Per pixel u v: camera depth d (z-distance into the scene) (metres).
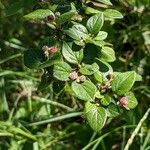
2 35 0.39
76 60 0.21
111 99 0.21
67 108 0.35
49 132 0.35
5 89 0.36
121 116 0.33
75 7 0.23
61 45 0.22
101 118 0.20
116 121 0.34
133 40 0.38
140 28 0.37
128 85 0.21
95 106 0.20
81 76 0.20
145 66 0.37
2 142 0.34
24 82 0.36
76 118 0.36
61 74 0.21
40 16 0.21
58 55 0.20
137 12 0.35
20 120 0.35
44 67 0.21
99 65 0.21
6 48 0.38
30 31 0.40
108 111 0.21
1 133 0.32
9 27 0.39
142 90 0.35
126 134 0.34
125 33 0.37
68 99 0.35
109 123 0.34
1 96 0.36
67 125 0.36
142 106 0.34
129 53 0.38
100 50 0.22
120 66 0.35
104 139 0.34
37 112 0.36
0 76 0.36
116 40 0.36
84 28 0.22
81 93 0.20
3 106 0.35
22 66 0.38
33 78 0.36
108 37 0.33
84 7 0.24
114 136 0.34
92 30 0.22
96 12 0.23
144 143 0.30
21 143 0.33
